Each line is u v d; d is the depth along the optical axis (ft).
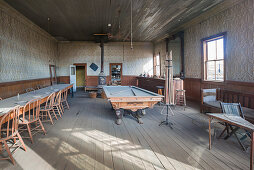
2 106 9.95
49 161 7.91
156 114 17.17
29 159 8.09
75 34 32.37
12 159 7.65
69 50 40.37
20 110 9.61
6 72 18.66
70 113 17.65
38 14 20.98
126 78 41.78
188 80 25.41
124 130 12.30
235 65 16.53
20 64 21.88
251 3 14.62
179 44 33.53
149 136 11.14
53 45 36.96
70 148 9.30
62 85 24.85
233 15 16.62
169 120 14.90
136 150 9.09
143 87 35.99
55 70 36.99
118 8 18.88
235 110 9.77
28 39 24.36
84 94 33.42
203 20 21.30
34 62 26.50
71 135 11.28
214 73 20.21
